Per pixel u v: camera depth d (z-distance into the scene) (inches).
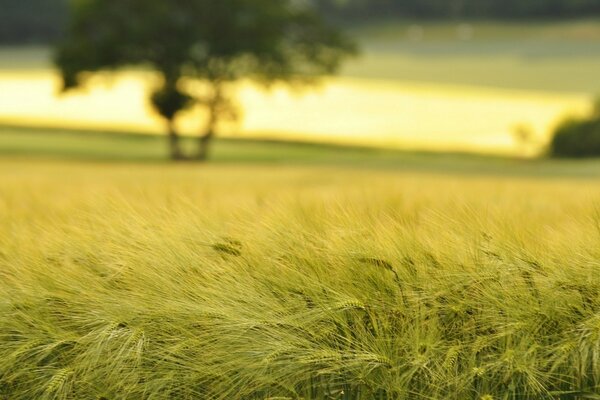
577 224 304.0
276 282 280.1
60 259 307.4
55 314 291.0
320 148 5315.0
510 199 593.0
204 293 277.6
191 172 2748.5
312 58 4677.7
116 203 346.0
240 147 5319.9
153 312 274.1
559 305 270.1
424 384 270.1
